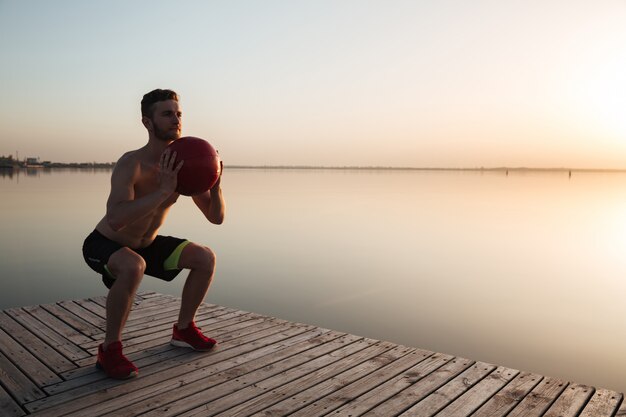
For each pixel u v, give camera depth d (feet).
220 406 8.46
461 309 24.54
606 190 222.69
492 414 8.27
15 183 187.62
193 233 53.52
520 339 20.12
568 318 23.36
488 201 121.60
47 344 11.49
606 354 18.44
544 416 8.21
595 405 8.59
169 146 9.35
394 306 24.77
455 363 10.52
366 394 9.00
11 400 8.66
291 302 25.13
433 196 142.10
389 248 44.52
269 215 75.82
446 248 45.19
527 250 45.19
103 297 15.66
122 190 9.29
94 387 9.13
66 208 81.92
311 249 43.34
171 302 15.34
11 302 24.89
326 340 11.96
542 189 216.74
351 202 110.22
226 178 398.42
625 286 30.60
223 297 25.99
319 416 8.17
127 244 10.02
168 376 9.66
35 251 41.06
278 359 10.66
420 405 8.58
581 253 43.96
